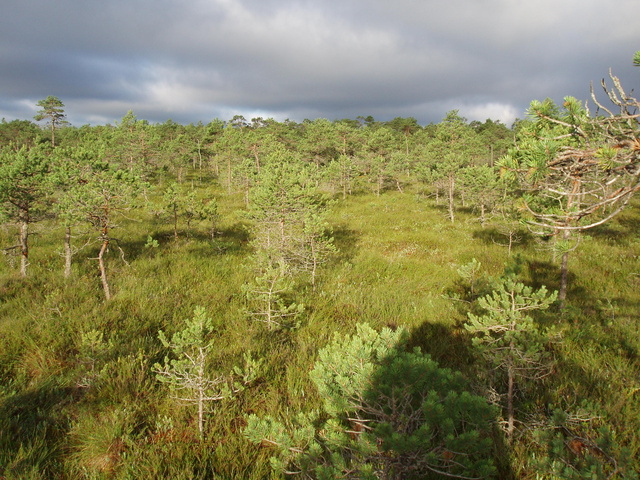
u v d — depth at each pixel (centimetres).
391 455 293
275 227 1126
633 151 262
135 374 541
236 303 848
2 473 358
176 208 1434
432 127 7400
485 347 462
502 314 466
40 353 574
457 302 864
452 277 1105
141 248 1280
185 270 1076
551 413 457
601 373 527
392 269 1202
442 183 2500
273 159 2333
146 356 587
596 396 478
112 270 1004
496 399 461
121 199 802
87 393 497
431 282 1069
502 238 1558
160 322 731
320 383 343
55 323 674
